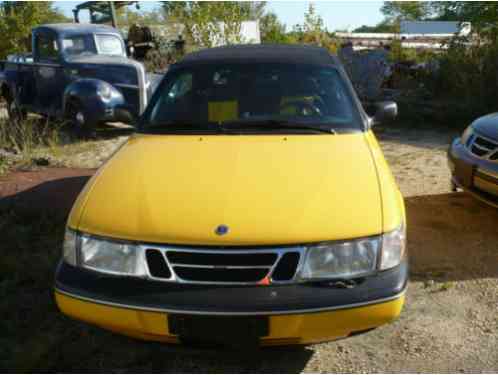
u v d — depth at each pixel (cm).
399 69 1259
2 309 329
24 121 872
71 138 880
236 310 232
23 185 573
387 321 245
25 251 403
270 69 381
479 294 349
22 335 305
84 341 300
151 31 1337
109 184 286
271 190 267
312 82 372
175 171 291
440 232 451
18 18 2006
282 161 297
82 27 972
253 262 239
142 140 344
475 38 1212
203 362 284
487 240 434
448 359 283
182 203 260
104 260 251
